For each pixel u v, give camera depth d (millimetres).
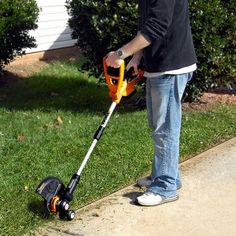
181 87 4090
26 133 5766
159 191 4355
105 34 6004
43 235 3969
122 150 5312
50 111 6660
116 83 4078
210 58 6016
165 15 3771
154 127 4219
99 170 4922
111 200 4441
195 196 4508
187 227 4094
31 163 5035
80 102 7137
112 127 5898
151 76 4055
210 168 5012
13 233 3975
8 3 7645
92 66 6598
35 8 8109
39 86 8148
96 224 4113
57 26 10336
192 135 5738
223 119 6324
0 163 5035
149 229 4066
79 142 5500
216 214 4262
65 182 4688
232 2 6266
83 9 6234
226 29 6160
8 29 7668
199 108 6746
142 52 4223
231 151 5387
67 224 4102
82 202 4402
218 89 7551
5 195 4465
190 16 5898
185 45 4027
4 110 6703
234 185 4707
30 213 4211
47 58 10227
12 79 8594
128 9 5910
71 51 10695
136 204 4379
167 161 4273
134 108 6785
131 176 4840
